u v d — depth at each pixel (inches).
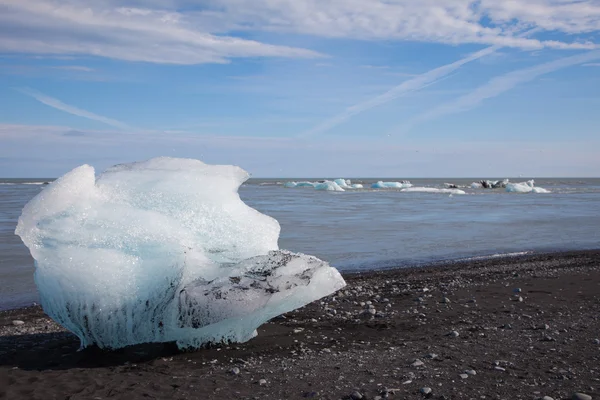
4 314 333.4
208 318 219.3
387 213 1215.6
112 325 224.7
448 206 1498.5
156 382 183.3
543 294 349.4
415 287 393.1
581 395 163.5
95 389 174.1
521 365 199.8
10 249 616.1
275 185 3914.9
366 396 169.0
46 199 235.9
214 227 257.4
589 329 254.4
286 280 229.5
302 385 181.0
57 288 222.5
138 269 227.0
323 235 767.1
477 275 447.2
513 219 1063.0
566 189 3230.8
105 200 248.5
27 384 177.9
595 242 712.4
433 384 179.5
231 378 189.6
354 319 291.4
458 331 257.6
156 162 281.1
